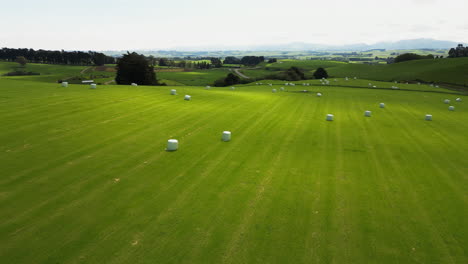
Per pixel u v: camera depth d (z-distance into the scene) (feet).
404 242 29.73
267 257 26.84
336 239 29.86
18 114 69.46
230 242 28.73
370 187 42.29
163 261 25.76
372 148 61.31
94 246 27.32
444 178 46.26
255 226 31.55
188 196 37.42
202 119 80.23
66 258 25.64
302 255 27.30
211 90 155.12
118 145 54.65
